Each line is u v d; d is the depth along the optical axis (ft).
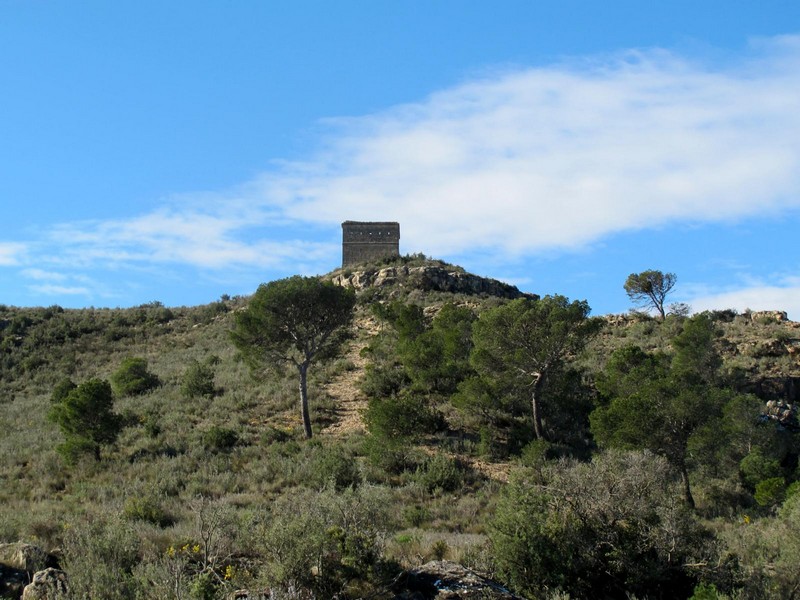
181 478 104.99
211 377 157.89
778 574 61.46
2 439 134.82
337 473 101.76
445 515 89.35
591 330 128.26
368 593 51.60
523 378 128.67
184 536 60.39
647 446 107.55
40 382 195.83
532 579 59.00
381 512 62.03
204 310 265.54
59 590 46.03
